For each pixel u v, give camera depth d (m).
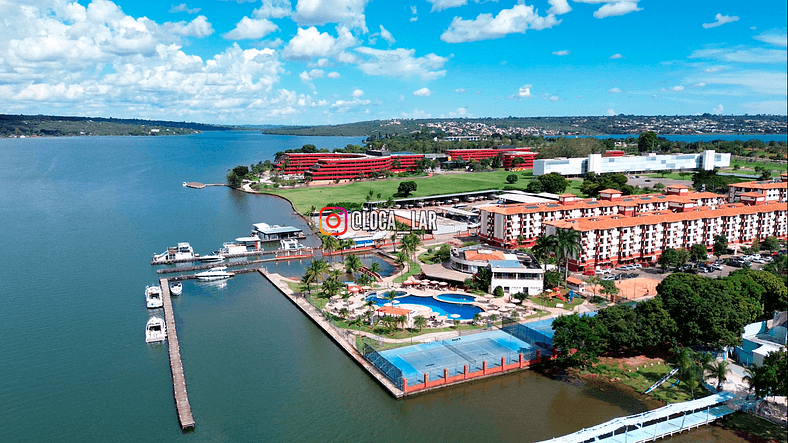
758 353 120.38
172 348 141.62
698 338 132.25
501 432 103.94
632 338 129.62
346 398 117.62
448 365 128.12
